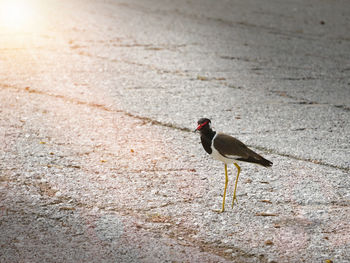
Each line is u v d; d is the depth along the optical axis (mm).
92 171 9375
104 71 16234
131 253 6926
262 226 7832
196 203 8461
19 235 7176
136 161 9930
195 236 7457
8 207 7906
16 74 15172
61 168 9406
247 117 12875
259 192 8945
